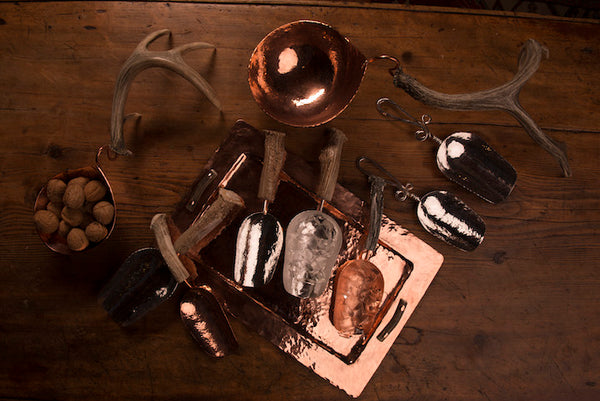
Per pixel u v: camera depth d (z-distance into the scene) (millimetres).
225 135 906
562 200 950
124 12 904
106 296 833
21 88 897
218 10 913
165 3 906
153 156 897
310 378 892
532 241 940
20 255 879
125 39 904
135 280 828
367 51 930
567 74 957
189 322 824
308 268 776
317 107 863
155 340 879
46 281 877
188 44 825
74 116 896
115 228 889
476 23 945
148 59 785
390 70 865
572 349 930
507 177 863
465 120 935
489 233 934
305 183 893
